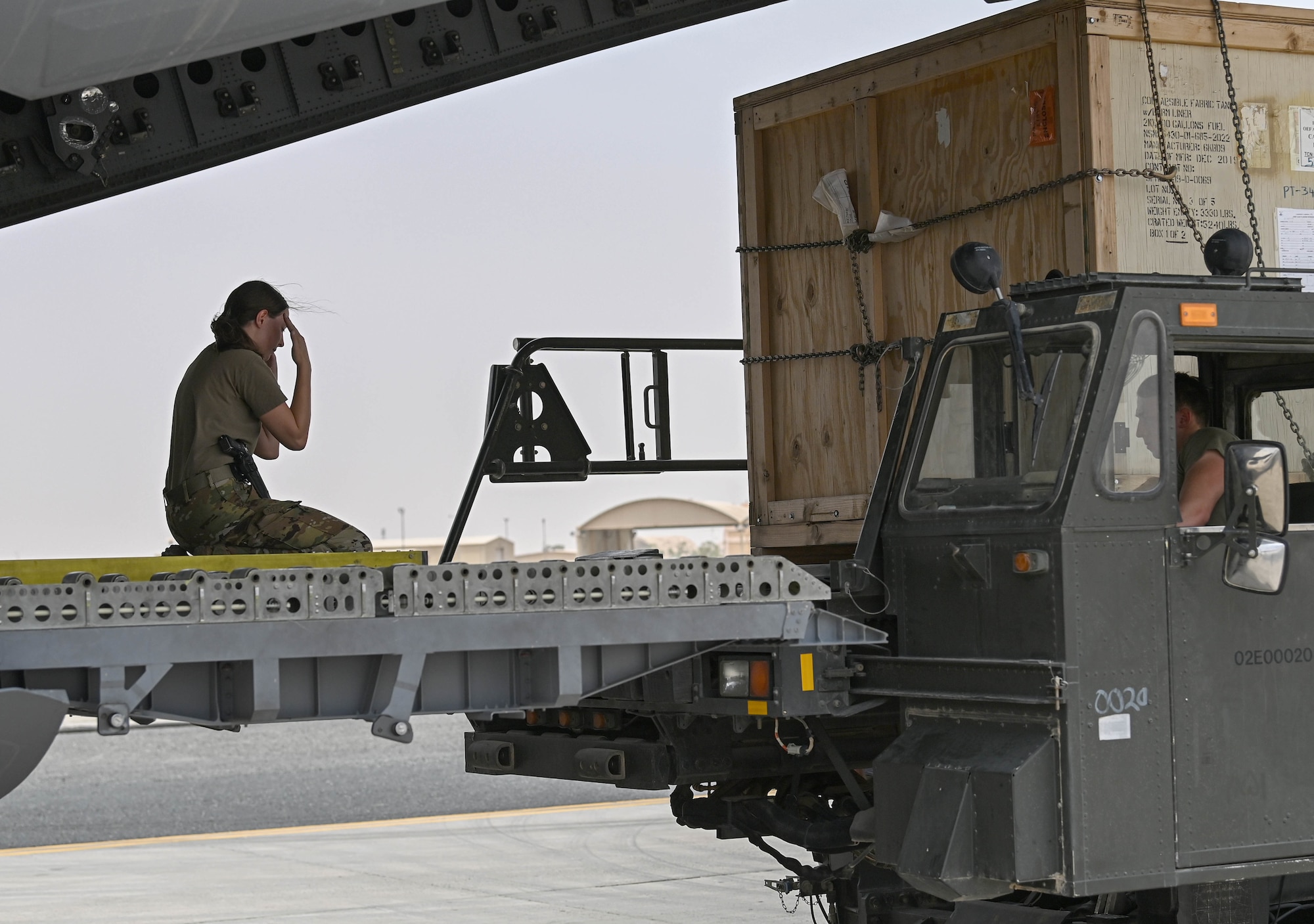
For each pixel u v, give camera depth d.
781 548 7.93
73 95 7.05
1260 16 6.61
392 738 4.50
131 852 12.07
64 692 4.12
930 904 6.04
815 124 7.74
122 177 7.52
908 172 7.19
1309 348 5.19
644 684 5.77
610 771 6.17
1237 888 5.20
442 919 9.34
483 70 8.00
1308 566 5.12
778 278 7.99
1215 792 4.89
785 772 6.25
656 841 12.35
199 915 9.49
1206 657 4.92
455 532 7.78
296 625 4.41
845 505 7.41
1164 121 6.38
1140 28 6.32
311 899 10.02
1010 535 4.91
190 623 4.29
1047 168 6.46
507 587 4.69
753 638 5.05
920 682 5.14
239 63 7.51
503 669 4.80
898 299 7.25
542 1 8.02
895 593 5.35
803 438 7.81
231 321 6.29
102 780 17.08
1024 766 4.68
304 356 6.47
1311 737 5.07
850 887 6.29
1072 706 4.70
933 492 5.29
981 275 5.18
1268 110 6.65
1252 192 6.58
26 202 7.39
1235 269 5.15
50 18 5.42
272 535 6.01
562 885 10.48
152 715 4.33
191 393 6.19
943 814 4.84
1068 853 4.66
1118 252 6.23
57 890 10.41
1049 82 6.45
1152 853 4.78
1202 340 5.01
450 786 16.34
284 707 4.48
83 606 4.18
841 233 7.52
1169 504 4.88
